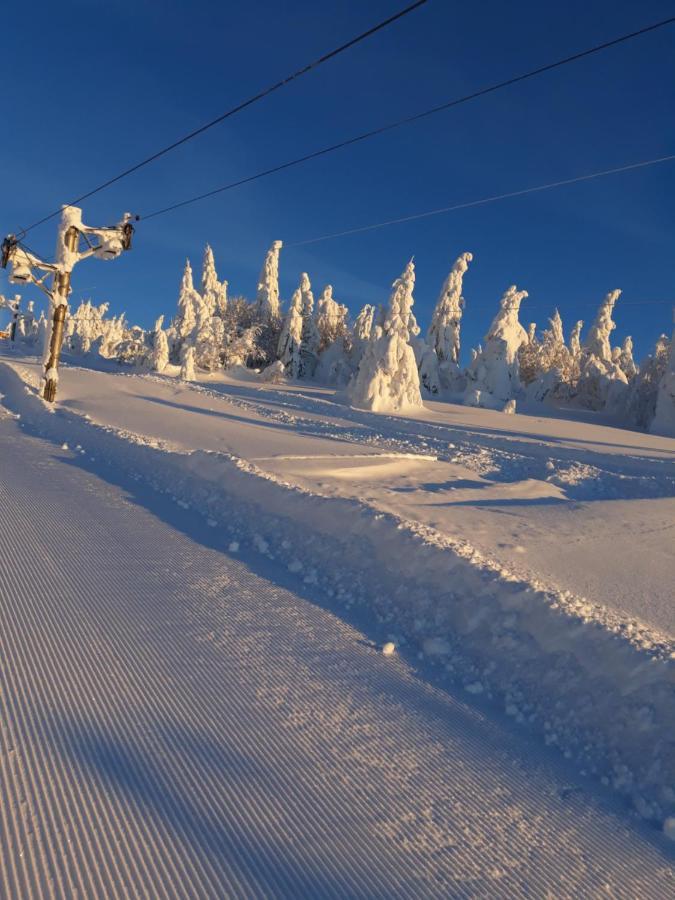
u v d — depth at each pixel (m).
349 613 5.45
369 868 2.54
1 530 6.34
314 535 7.04
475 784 3.26
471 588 5.36
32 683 3.58
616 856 2.86
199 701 3.66
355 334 70.62
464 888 2.50
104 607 4.84
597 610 4.91
